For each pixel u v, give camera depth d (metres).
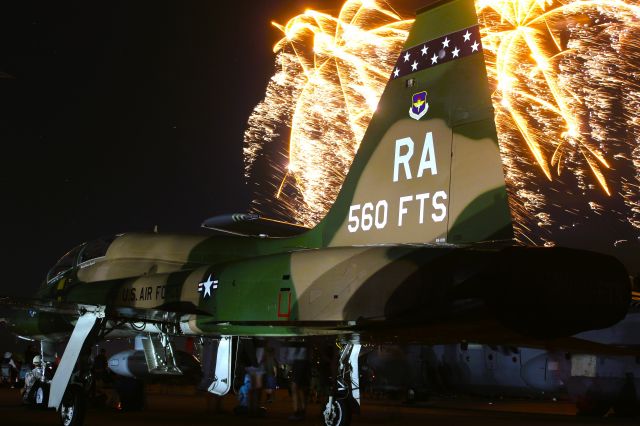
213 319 7.84
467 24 6.81
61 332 10.86
